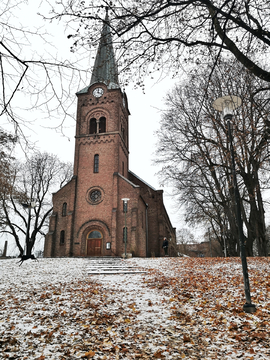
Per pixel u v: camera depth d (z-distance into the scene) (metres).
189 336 5.90
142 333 6.15
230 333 5.88
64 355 5.11
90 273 15.49
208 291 9.68
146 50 7.17
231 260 17.94
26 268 18.09
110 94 35.47
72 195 32.44
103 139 34.16
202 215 27.31
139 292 10.34
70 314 7.64
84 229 31.12
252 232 22.14
